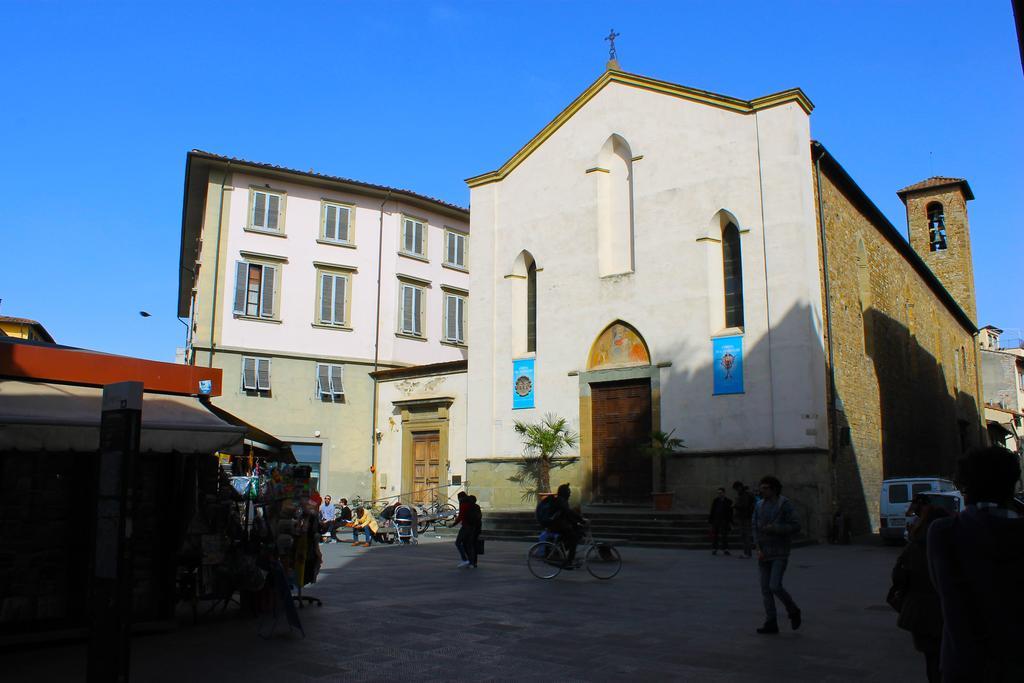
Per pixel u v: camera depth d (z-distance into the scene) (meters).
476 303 30.55
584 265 27.92
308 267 34.69
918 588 6.13
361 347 35.34
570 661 8.36
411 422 32.72
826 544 21.91
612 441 26.50
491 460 28.80
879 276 30.80
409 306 37.28
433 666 8.15
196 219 37.78
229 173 33.50
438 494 30.89
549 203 29.25
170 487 10.46
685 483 24.33
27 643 8.96
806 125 24.52
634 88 27.56
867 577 15.21
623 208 27.77
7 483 9.51
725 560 18.56
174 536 10.36
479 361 30.02
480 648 8.97
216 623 10.62
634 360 26.28
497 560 18.67
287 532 10.74
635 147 27.22
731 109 25.17
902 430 32.00
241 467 16.91
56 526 9.77
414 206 38.09
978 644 3.41
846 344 25.98
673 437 24.83
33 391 9.44
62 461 9.89
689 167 25.86
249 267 33.50
